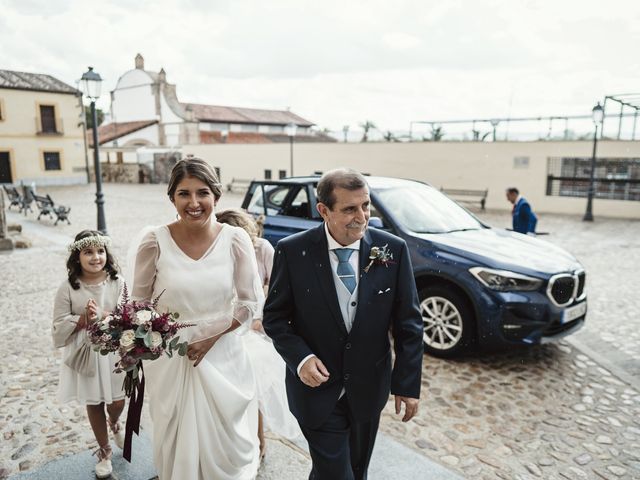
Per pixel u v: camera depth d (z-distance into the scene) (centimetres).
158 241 234
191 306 233
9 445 333
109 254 290
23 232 1335
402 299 220
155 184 3281
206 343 234
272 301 224
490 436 345
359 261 215
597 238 1247
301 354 208
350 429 231
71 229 1389
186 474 228
